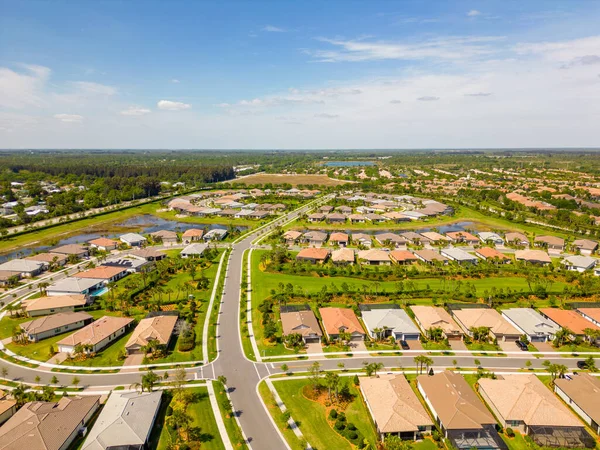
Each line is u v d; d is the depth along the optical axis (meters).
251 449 56.44
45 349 83.31
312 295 109.88
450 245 168.75
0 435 54.72
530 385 67.62
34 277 128.12
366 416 64.00
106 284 120.69
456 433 58.56
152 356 81.06
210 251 153.12
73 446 56.97
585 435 58.97
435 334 88.12
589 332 86.62
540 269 133.38
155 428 60.78
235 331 92.31
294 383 72.69
